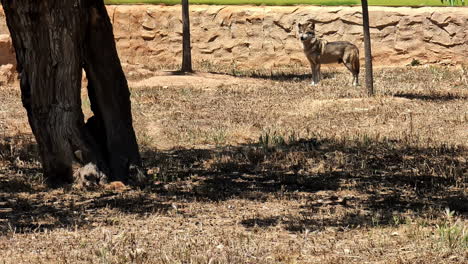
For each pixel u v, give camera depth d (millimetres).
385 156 17016
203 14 38312
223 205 12727
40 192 13750
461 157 16953
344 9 36469
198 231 10992
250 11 37656
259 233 10852
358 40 36219
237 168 15938
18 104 25516
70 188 13883
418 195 13469
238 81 31328
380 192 13789
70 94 14016
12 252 9906
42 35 13781
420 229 10875
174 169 15930
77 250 9945
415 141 18797
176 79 30750
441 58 35219
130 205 12688
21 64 14102
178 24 38562
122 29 39156
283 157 16969
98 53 14219
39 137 14195
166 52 38719
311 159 16719
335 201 12977
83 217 11898
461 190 13805
